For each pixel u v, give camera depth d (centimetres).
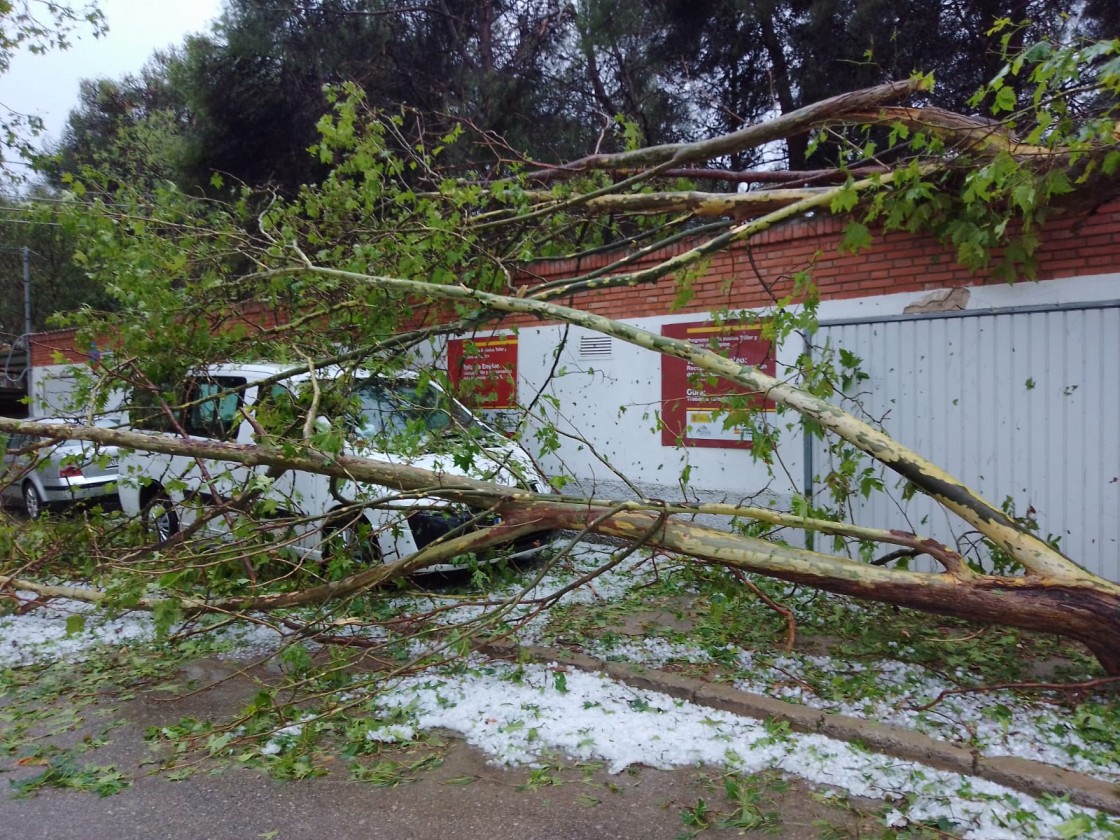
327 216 677
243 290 668
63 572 659
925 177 559
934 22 1086
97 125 2366
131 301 602
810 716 413
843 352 601
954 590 402
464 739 414
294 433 586
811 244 706
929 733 393
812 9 1123
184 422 743
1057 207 562
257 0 1358
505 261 684
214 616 593
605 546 788
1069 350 582
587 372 809
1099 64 512
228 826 338
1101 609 375
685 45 1280
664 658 500
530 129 1326
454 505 554
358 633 540
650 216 812
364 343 637
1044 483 593
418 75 1411
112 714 453
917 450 648
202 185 1459
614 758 388
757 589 523
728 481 762
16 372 1664
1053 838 318
